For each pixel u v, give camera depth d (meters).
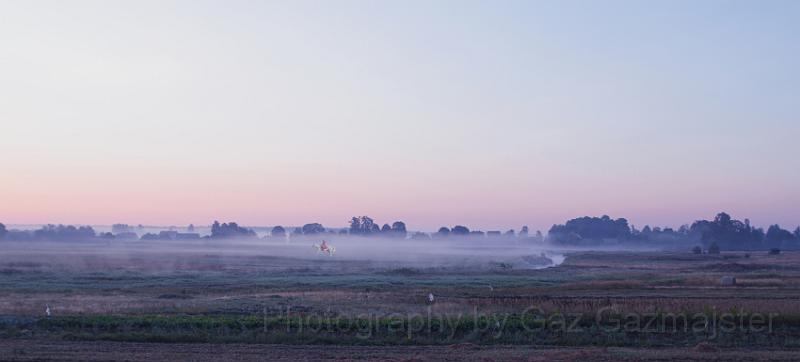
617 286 57.34
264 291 54.97
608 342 26.70
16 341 26.69
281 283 67.12
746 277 70.88
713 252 193.12
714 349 24.94
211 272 89.12
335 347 25.64
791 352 24.59
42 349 24.94
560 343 26.70
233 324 29.75
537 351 24.66
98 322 30.11
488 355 23.81
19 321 30.48
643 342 26.70
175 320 30.38
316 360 23.03
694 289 54.62
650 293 50.72
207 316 33.84
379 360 22.97
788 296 46.53
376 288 59.06
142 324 29.95
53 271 85.62
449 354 24.11
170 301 43.19
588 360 22.88
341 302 41.97
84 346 25.62
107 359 23.08
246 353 24.30
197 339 27.00
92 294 51.22
